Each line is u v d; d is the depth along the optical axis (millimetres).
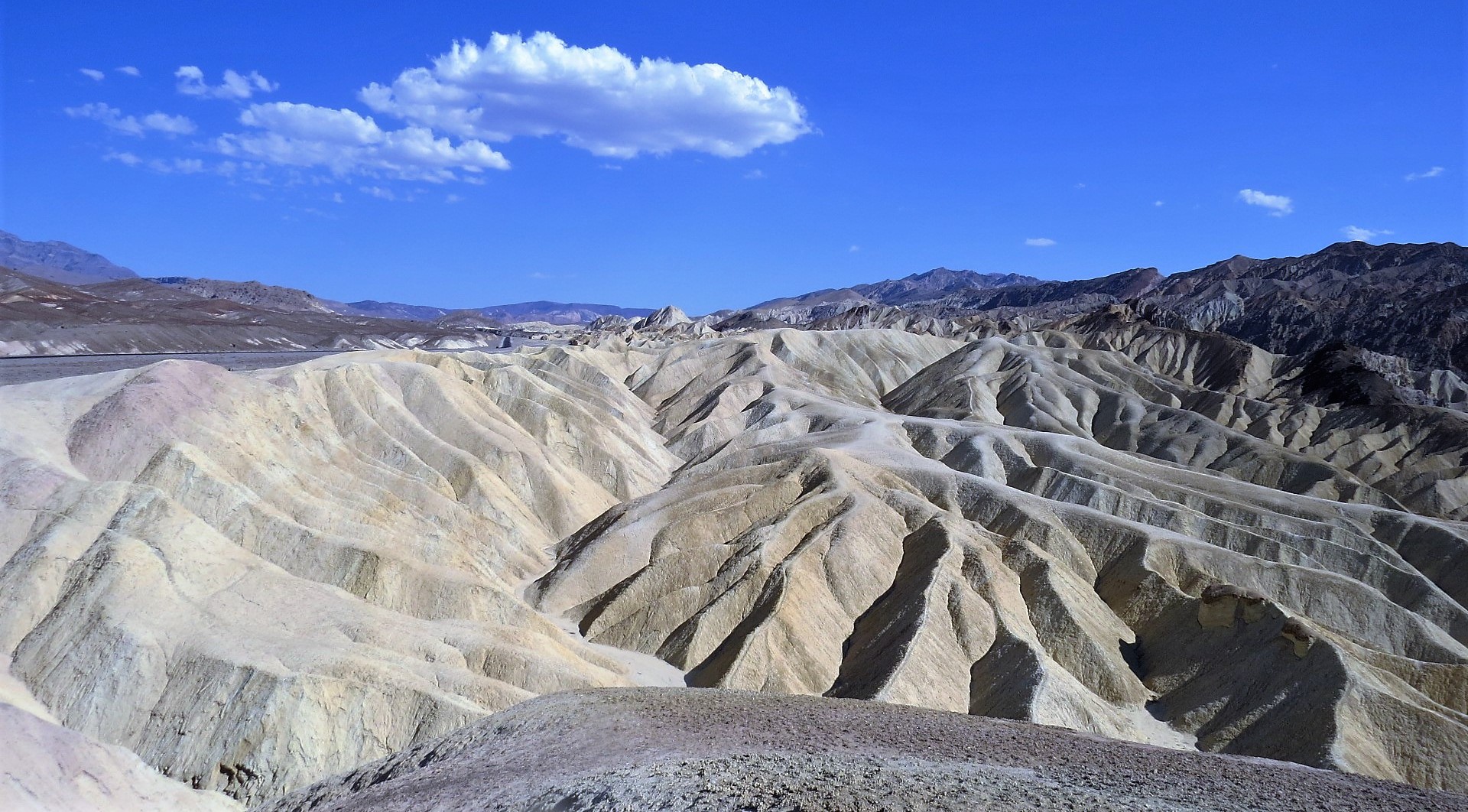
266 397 64938
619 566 62594
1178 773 25984
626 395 118125
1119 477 75250
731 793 20656
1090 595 57062
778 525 61156
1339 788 25375
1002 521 64312
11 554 43250
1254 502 70312
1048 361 131375
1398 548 66188
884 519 63062
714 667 49906
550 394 92500
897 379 140875
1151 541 59406
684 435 103125
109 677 37719
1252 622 49344
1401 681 45750
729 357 132750
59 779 30797
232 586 43281
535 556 67625
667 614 56062
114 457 52250
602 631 56531
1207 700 47281
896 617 52781
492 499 69688
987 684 48031
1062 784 22828
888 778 21641
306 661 38562
